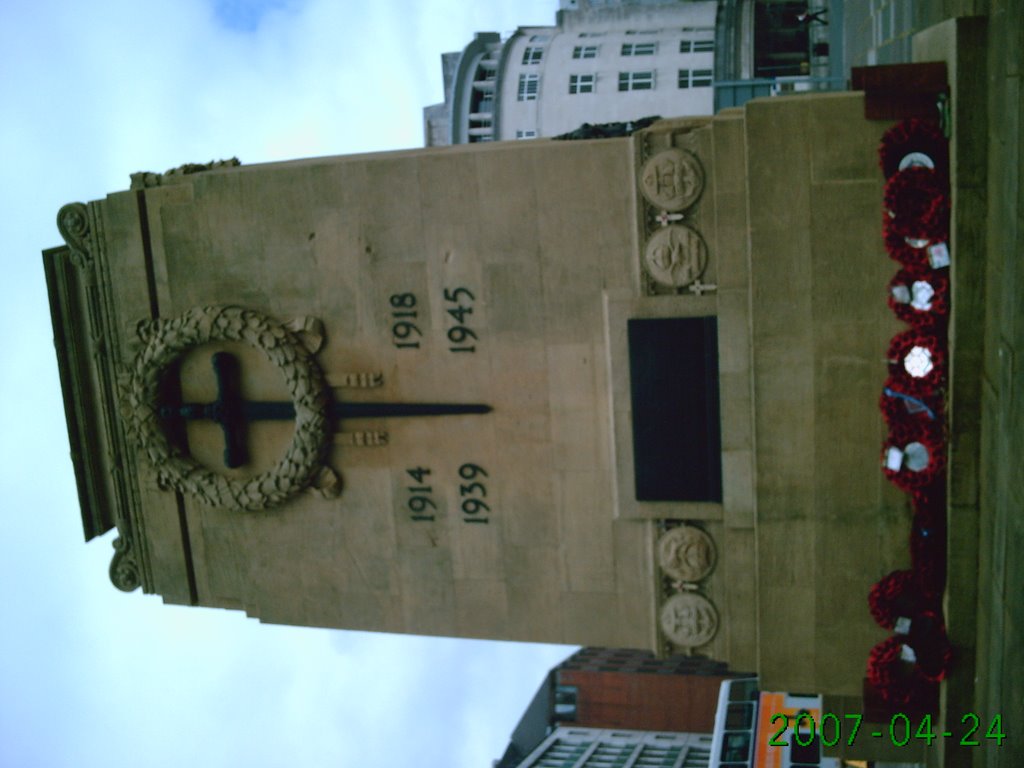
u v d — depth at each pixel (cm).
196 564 1655
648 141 1379
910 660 1345
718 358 1396
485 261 1454
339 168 1477
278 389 1562
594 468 1477
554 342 1454
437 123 6234
